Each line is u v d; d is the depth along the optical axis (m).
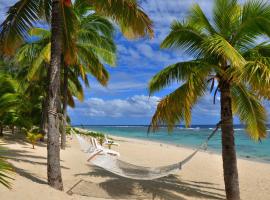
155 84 9.12
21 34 9.32
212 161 18.92
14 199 6.30
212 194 10.42
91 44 17.30
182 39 9.11
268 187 11.91
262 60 7.72
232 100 10.41
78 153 17.12
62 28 9.12
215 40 7.75
